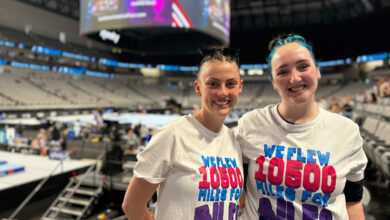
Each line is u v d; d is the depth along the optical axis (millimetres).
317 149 1265
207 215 1194
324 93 31438
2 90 20719
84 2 10914
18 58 25031
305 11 32156
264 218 1328
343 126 1294
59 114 17250
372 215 3156
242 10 33500
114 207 6527
